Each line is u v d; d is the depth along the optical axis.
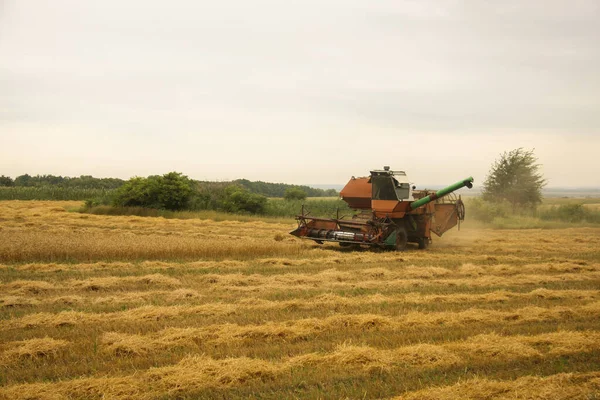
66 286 12.20
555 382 6.36
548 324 9.27
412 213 20.34
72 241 17.50
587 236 27.47
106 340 7.92
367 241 18.53
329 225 19.58
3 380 6.56
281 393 6.17
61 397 5.99
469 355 7.45
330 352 7.54
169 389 6.25
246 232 25.16
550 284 13.30
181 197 34.91
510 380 6.48
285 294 11.69
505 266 15.84
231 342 8.04
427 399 5.91
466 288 12.68
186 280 13.25
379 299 11.02
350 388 6.29
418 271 14.62
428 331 8.70
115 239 18.44
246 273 14.45
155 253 16.72
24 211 33.44
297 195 47.00
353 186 20.61
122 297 11.24
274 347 7.77
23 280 12.80
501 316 9.70
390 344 8.01
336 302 10.76
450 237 26.00
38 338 8.12
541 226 35.31
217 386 6.37
